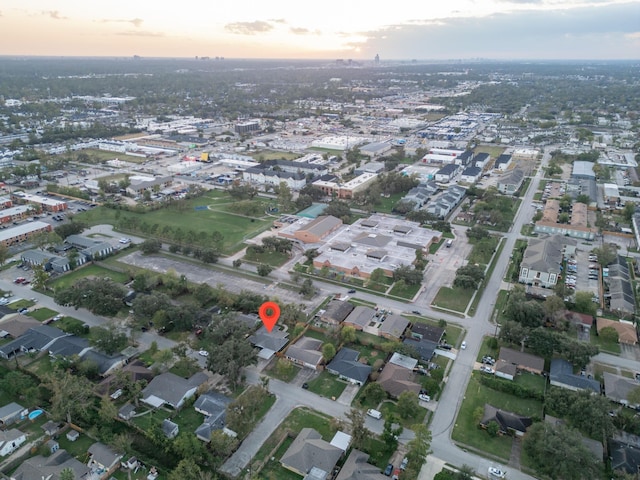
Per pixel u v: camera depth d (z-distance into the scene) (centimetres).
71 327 13025
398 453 9256
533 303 13438
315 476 8456
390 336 12912
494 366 11831
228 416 9538
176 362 11850
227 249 18962
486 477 8719
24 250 18675
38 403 10456
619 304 14350
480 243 18312
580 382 10969
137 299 13675
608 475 8731
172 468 8906
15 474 8500
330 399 10775
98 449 9069
